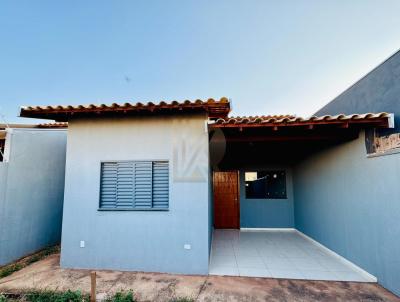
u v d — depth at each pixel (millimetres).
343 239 4824
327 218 5527
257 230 8016
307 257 5145
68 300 3324
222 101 4094
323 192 5738
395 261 3439
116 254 4453
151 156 4637
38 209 5812
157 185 4633
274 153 8094
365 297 3402
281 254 5371
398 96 3518
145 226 4469
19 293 3592
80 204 4613
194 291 3617
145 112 4602
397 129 3496
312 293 3543
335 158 5145
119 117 4773
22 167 5418
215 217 8273
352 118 3752
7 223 4988
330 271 4355
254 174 8391
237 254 5379
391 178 3521
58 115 4723
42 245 5879
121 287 3736
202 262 4277
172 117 4676
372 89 4180
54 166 6379
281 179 8273
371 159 3969
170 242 4395
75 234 4559
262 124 4168
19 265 4750
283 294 3520
